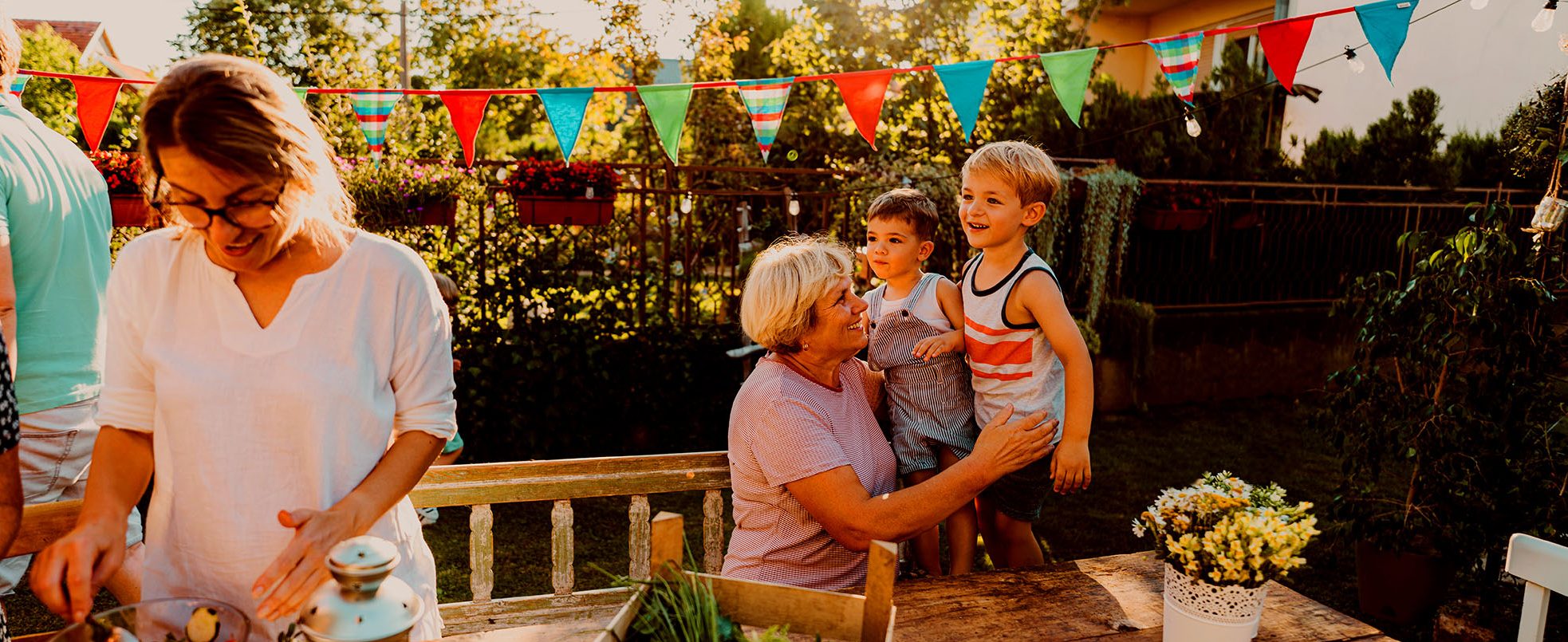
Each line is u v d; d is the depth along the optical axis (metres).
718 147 8.60
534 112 10.70
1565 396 3.56
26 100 9.71
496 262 5.25
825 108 8.24
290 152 1.19
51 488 2.15
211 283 1.31
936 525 1.83
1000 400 2.39
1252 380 7.08
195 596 1.36
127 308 1.34
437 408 1.45
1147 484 5.12
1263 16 9.09
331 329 1.33
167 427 1.33
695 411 5.39
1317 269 7.34
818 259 1.93
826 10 8.19
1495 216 3.30
